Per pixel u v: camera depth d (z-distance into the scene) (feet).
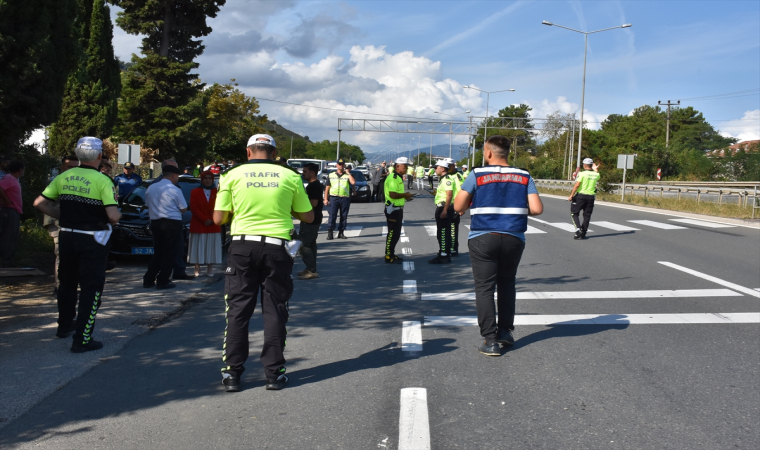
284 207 14.90
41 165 43.45
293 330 20.44
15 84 33.06
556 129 239.91
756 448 11.52
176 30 121.08
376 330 20.29
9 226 29.86
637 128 313.32
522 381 15.19
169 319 22.24
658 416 13.00
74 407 13.78
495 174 17.28
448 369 16.16
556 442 11.79
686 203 76.74
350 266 34.12
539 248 40.45
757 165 167.43
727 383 14.96
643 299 24.76
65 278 18.92
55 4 34.96
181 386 15.12
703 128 326.65
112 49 84.43
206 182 30.14
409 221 61.00
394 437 12.05
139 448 11.71
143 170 90.07
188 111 118.73
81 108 81.10
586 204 44.73
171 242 27.40
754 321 21.04
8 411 13.53
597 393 14.34
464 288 27.37
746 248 40.01
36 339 19.21
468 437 12.03
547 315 22.12
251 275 14.82
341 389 14.78
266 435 12.23
